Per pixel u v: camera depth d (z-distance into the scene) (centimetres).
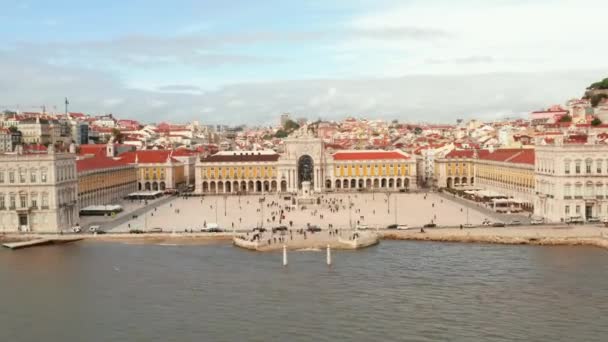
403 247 14675
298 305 9844
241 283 11262
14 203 17125
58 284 11369
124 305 10012
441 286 10844
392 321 9012
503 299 10012
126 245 15400
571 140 19812
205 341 8369
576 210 17712
